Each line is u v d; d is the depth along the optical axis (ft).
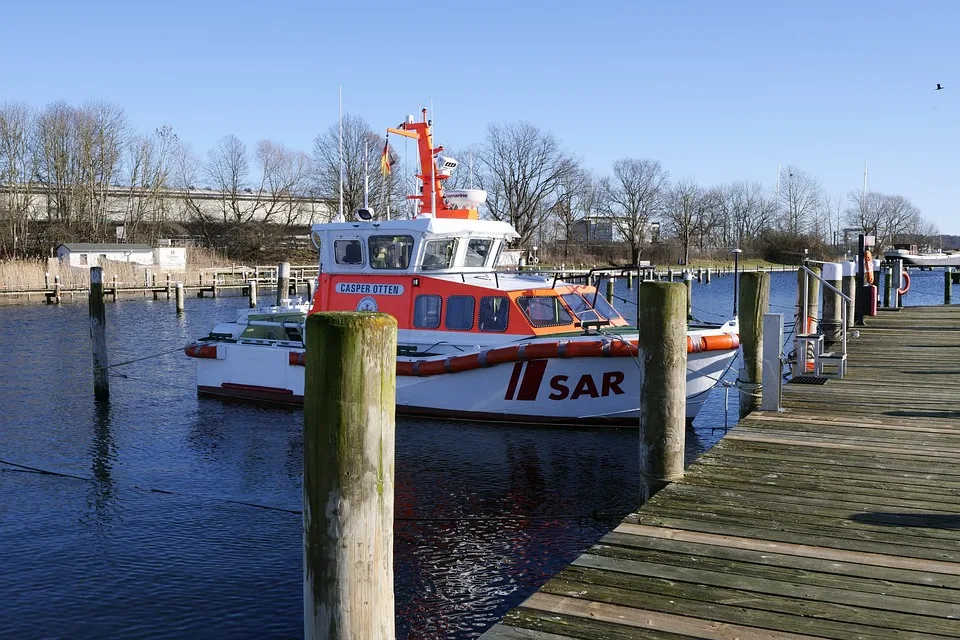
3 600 21.65
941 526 17.37
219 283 156.97
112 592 22.13
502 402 38.58
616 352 36.24
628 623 13.21
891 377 35.99
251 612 20.99
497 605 21.07
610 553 16.14
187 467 34.30
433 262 40.70
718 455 23.21
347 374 10.69
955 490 19.85
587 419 37.86
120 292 148.05
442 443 36.06
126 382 53.78
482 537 25.77
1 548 25.25
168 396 48.55
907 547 16.21
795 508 18.62
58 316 104.78
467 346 39.37
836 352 39.58
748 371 29.68
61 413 44.50
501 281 40.34
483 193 43.78
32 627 20.20
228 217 250.78
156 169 236.43
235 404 45.78
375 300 41.83
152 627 20.22
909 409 29.19
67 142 221.66
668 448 21.17
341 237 42.50
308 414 11.02
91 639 19.63
